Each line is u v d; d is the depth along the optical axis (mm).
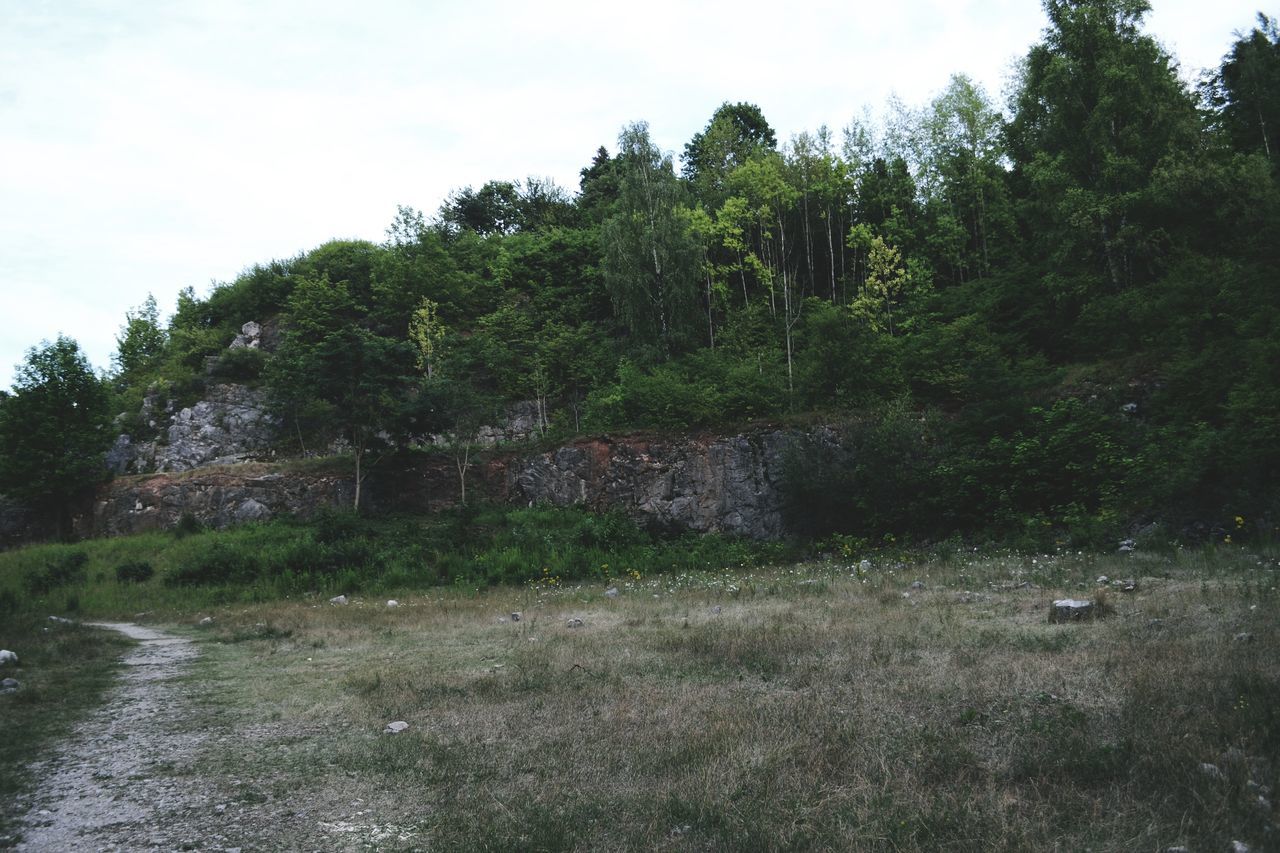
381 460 34938
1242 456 19125
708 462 31062
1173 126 31453
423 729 7141
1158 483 20953
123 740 7449
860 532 27375
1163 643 8039
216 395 43938
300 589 25344
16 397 39188
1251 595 10594
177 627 18672
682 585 21047
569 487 32781
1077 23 33531
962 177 41719
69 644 14055
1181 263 28281
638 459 32031
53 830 5113
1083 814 4238
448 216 63812
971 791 4668
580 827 4523
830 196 42719
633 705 7414
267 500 34906
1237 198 28641
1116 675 7023
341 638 14180
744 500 30203
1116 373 26938
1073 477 23750
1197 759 4738
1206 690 6105
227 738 7348
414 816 5035
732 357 36375
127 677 11102
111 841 4883
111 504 37719
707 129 63562
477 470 34875
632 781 5332
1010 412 26625
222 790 5793
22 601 24281
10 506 38875
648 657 9922
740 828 4316
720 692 7742
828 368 32156
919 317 35875
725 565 26531
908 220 43156
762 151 48812
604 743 6234
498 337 41906
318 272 50938
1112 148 31891
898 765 5191
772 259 42781
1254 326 23500
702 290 42125
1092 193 31078
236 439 42219
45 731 7898
